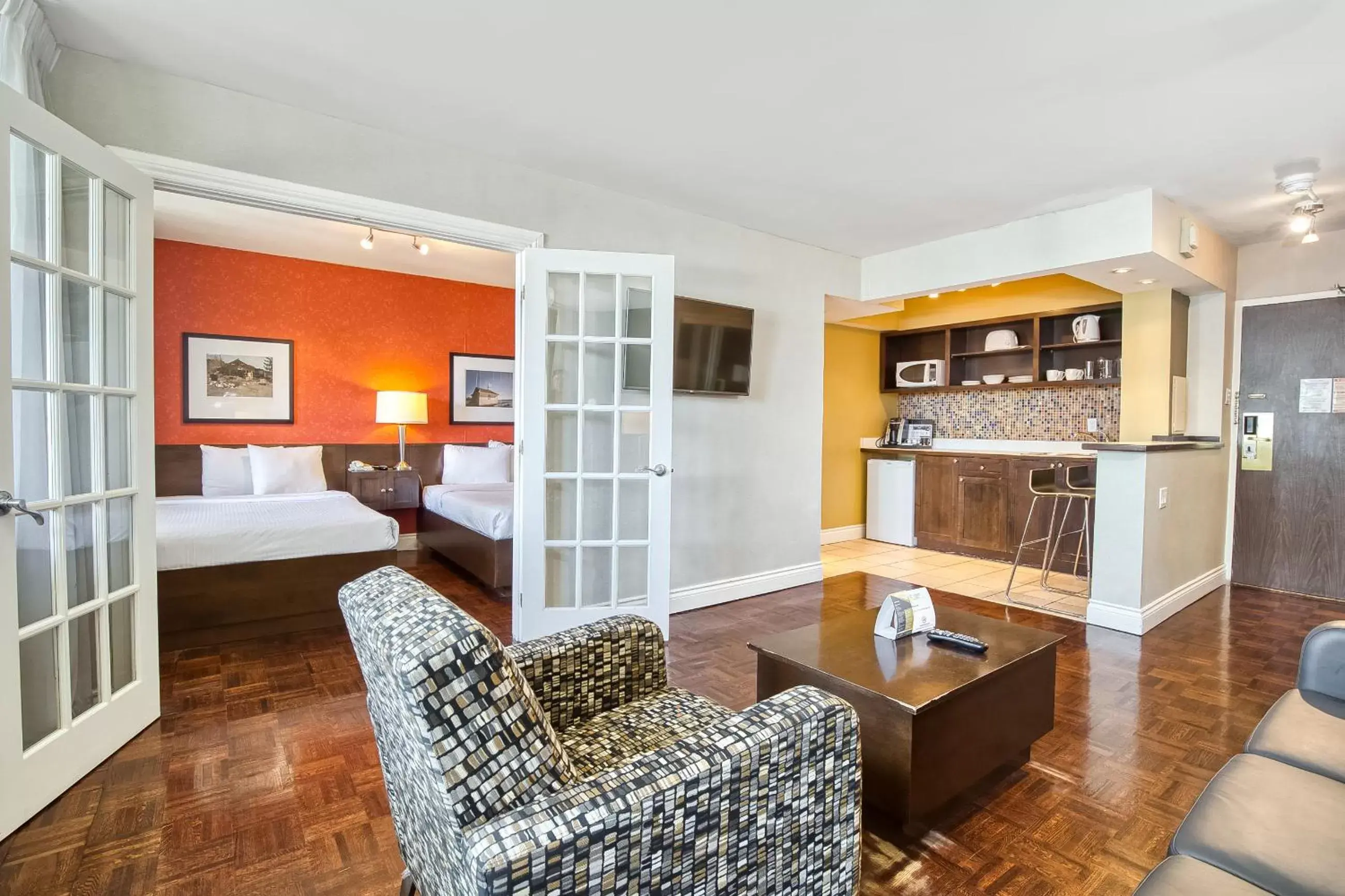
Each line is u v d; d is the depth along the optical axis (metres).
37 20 1.98
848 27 2.04
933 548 5.94
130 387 2.25
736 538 4.18
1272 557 4.46
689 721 1.54
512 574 4.05
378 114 2.67
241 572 3.33
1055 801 1.94
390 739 1.17
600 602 3.36
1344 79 2.30
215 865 1.63
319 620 3.51
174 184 2.39
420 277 5.82
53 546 1.93
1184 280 4.04
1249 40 2.07
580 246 3.39
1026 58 2.20
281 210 2.68
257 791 1.95
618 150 3.00
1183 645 3.33
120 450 2.23
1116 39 2.08
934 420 6.46
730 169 3.21
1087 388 5.36
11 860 1.63
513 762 0.96
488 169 3.09
